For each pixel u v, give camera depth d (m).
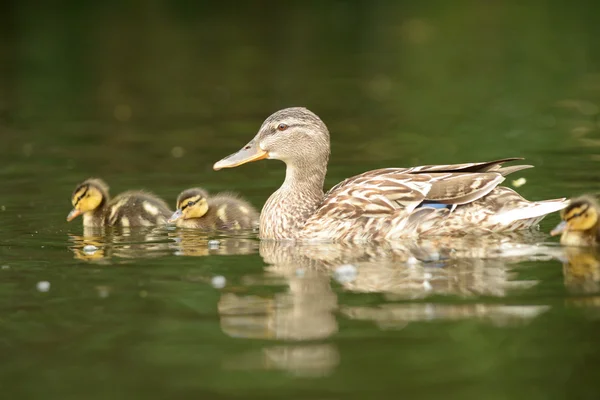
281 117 13.64
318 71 31.28
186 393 7.81
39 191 16.77
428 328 9.06
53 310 9.91
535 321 9.12
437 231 12.42
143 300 10.18
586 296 9.77
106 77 30.89
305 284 10.62
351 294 10.17
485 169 12.68
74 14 43.38
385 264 11.38
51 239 13.42
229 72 31.47
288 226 13.27
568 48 33.56
